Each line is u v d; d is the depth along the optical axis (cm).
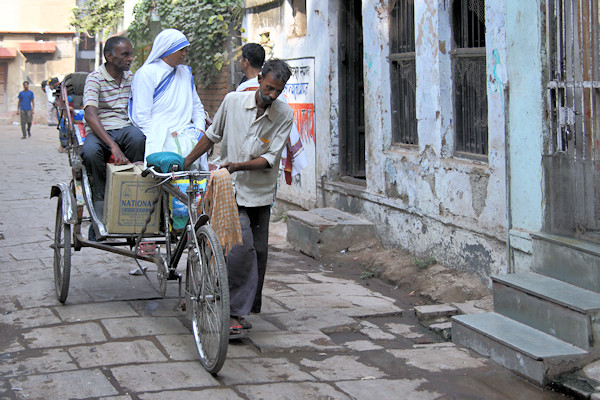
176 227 516
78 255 730
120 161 524
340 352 472
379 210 747
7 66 2967
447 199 630
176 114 555
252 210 493
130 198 514
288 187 976
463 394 409
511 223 547
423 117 661
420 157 670
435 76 639
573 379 417
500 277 509
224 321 401
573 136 493
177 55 555
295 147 518
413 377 432
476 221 591
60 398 388
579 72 487
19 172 1416
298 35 928
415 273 643
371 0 745
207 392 399
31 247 772
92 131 562
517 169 538
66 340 479
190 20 1188
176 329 504
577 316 436
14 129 2752
